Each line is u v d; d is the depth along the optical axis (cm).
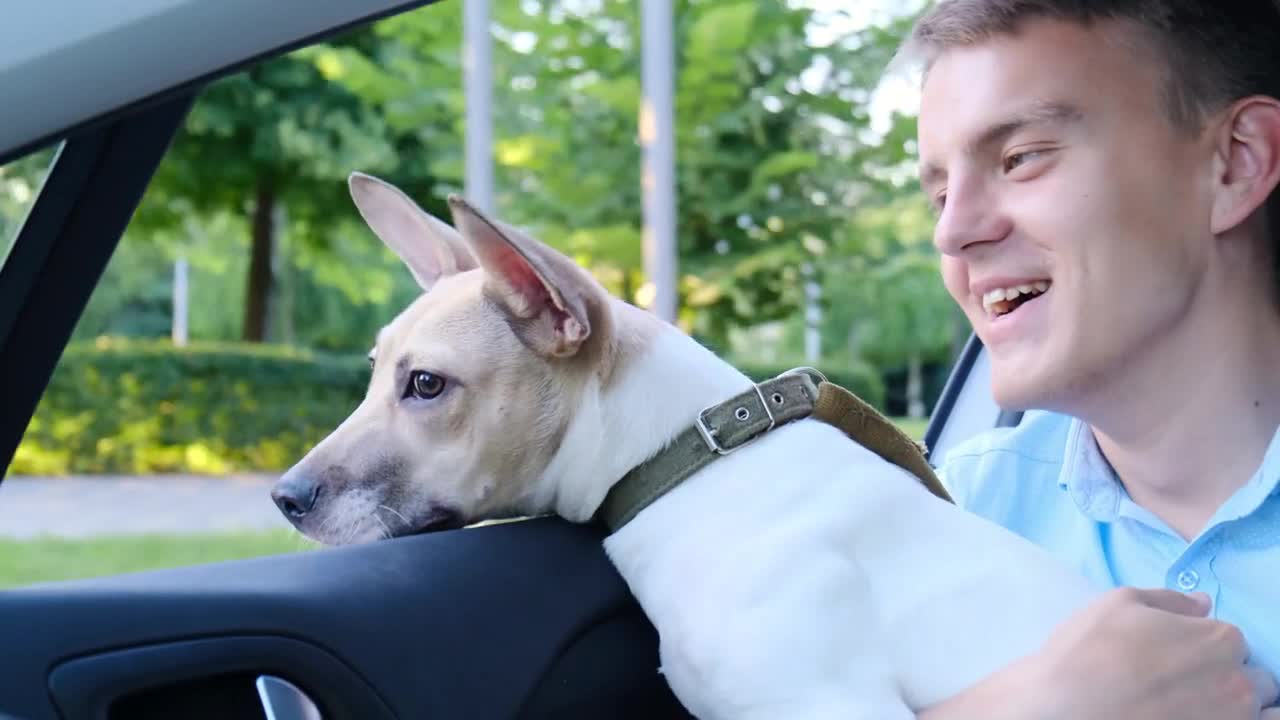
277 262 1316
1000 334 173
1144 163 162
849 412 193
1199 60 163
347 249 1283
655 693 176
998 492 216
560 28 1071
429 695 149
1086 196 162
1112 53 162
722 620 166
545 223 1077
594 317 190
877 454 195
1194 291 167
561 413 189
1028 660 156
